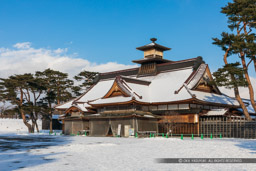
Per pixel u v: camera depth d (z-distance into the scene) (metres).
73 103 74.62
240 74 54.00
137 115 58.03
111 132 65.44
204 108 63.50
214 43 58.84
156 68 77.75
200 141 41.88
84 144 37.97
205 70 68.50
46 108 88.50
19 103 85.19
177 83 68.00
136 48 81.31
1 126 113.00
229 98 72.31
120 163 20.55
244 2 55.31
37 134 76.31
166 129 62.94
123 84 66.38
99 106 67.12
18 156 24.80
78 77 103.56
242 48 54.88
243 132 51.34
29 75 84.94
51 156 24.61
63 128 80.31
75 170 17.75
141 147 32.78
